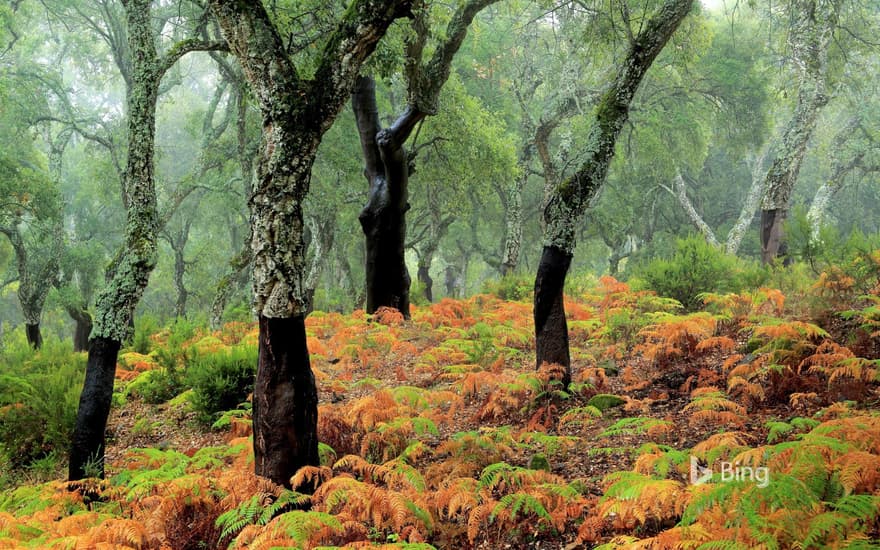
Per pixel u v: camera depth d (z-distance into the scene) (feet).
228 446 20.57
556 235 23.07
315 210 69.51
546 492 13.97
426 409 21.21
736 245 80.02
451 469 16.66
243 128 52.65
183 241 104.88
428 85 36.27
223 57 51.78
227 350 31.48
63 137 78.54
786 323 21.16
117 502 16.88
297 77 14.78
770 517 10.00
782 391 18.65
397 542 12.94
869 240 31.48
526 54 69.46
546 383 22.24
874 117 83.66
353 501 14.16
